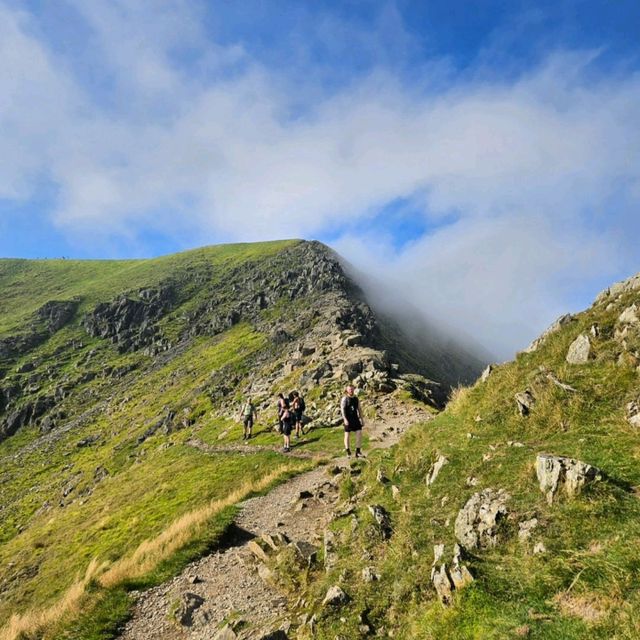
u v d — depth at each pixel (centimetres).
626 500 748
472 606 682
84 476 7088
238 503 1806
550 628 590
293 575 1091
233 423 4788
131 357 13638
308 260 16800
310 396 4128
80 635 1015
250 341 10550
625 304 1344
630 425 956
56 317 16488
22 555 3625
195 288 17275
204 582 1183
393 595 829
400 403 3331
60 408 11656
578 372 1224
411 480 1245
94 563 1465
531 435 1123
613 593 591
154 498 3167
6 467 9169
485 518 851
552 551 716
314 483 1883
